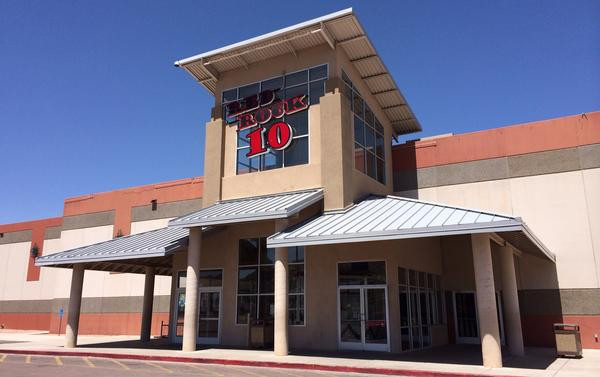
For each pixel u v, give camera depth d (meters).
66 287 35.72
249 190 21.70
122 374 12.83
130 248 20.06
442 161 26.08
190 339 18.23
